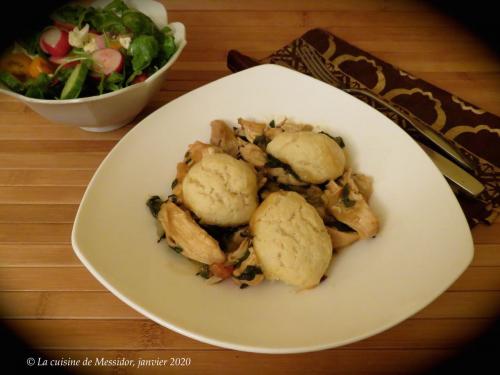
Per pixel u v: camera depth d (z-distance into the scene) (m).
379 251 0.27
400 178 0.29
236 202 0.28
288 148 0.31
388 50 0.45
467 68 0.43
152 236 0.28
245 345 0.22
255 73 0.34
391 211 0.29
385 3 0.50
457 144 0.36
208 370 0.26
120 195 0.29
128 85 0.35
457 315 0.28
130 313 0.28
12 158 0.36
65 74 0.34
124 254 0.27
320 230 0.27
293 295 0.26
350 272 0.27
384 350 0.27
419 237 0.26
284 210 0.27
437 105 0.39
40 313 0.28
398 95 0.40
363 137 0.32
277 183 0.31
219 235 0.29
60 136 0.38
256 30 0.47
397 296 0.24
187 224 0.27
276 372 0.26
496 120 0.38
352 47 0.45
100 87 0.34
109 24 0.37
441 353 0.26
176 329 0.23
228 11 0.48
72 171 0.36
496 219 0.32
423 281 0.24
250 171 0.29
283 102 0.34
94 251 0.25
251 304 0.26
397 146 0.30
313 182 0.31
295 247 0.26
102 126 0.36
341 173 0.31
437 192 0.27
